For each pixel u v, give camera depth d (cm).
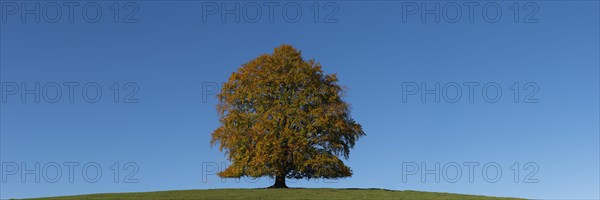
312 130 4616
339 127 4631
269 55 4841
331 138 4641
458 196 4028
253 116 4703
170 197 3744
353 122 4788
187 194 3919
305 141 4562
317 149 4634
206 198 3694
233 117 4666
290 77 4672
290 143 4550
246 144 4647
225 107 4775
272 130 4569
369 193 4081
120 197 3769
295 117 4616
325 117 4616
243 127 4678
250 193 3981
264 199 3675
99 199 3672
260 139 4581
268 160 4534
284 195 3878
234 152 4709
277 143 4538
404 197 3891
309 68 4738
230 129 4703
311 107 4688
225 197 3750
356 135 4775
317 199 3700
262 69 4791
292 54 4819
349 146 4784
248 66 4825
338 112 4666
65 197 3841
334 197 3812
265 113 4638
